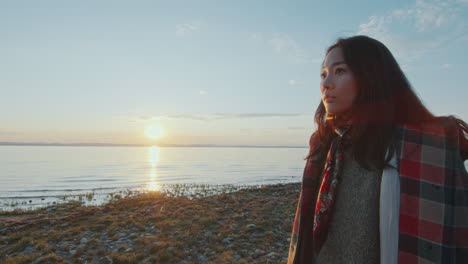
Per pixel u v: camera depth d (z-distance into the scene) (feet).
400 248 2.93
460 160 3.09
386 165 3.15
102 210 52.80
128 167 362.12
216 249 30.53
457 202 2.94
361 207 3.39
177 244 31.14
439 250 2.78
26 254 29.32
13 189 146.51
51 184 175.52
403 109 3.36
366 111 3.32
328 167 3.75
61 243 32.86
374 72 3.35
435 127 3.19
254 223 40.93
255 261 27.17
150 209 53.57
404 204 3.00
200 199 66.23
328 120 3.97
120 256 27.61
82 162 453.17
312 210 4.08
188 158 627.05
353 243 3.38
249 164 440.86
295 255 4.03
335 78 3.49
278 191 84.12
